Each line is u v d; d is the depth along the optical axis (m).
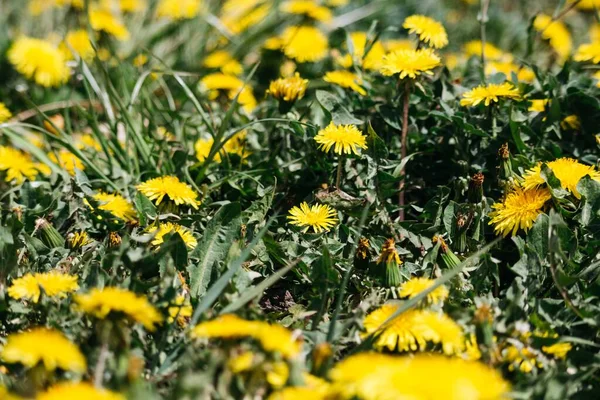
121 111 1.47
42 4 1.92
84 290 1.24
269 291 1.33
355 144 1.36
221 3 1.99
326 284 1.25
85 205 1.39
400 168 1.37
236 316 1.20
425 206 1.36
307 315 1.25
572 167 1.31
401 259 1.34
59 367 1.16
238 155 1.46
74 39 1.74
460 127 1.41
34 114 1.62
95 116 1.50
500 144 1.40
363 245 1.29
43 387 1.14
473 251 1.32
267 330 1.13
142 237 1.25
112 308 1.15
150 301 1.22
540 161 1.39
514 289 1.22
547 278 1.28
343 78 1.47
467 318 1.21
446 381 1.06
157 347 1.21
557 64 1.71
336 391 1.10
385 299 1.26
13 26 1.93
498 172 1.35
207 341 1.19
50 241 1.33
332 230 1.35
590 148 1.42
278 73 1.75
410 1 2.13
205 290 1.28
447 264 1.29
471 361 1.18
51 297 1.23
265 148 1.48
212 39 1.90
